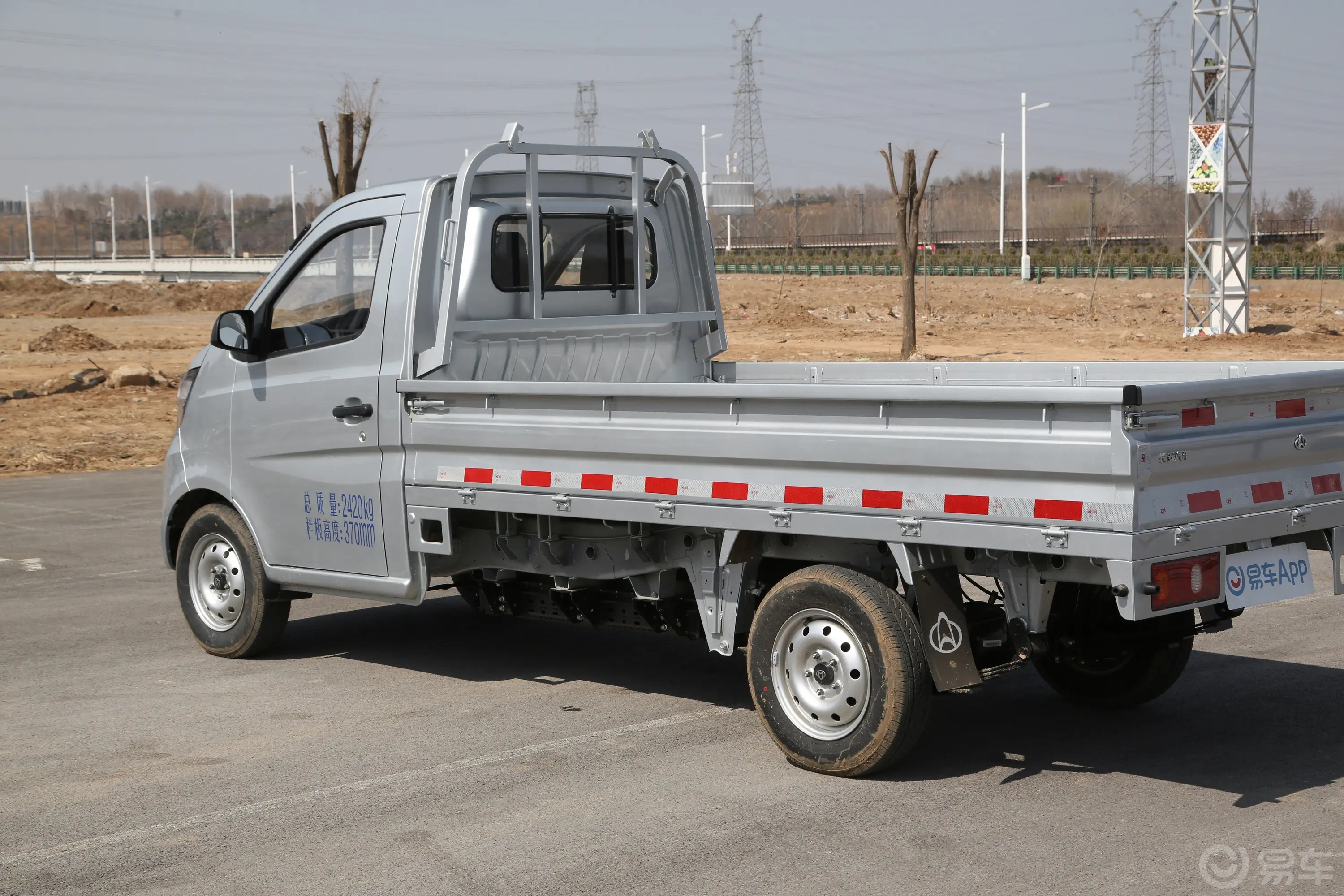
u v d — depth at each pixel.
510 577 7.32
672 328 8.07
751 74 116.69
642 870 4.69
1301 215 129.38
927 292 55.19
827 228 151.62
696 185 8.05
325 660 7.89
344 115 21.73
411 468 6.88
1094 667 6.56
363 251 7.15
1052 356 32.41
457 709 6.79
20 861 4.92
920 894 4.43
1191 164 38.12
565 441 6.19
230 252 176.62
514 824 5.16
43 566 11.17
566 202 7.50
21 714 6.85
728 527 5.75
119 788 5.68
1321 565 10.15
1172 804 5.23
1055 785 5.48
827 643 5.60
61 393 26.84
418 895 4.53
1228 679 7.07
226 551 7.93
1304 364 6.31
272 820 5.27
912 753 5.95
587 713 6.66
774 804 5.31
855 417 5.36
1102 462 4.75
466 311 6.99
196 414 8.02
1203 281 69.62
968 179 183.50
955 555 5.46
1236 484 5.15
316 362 7.31
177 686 7.36
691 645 8.15
